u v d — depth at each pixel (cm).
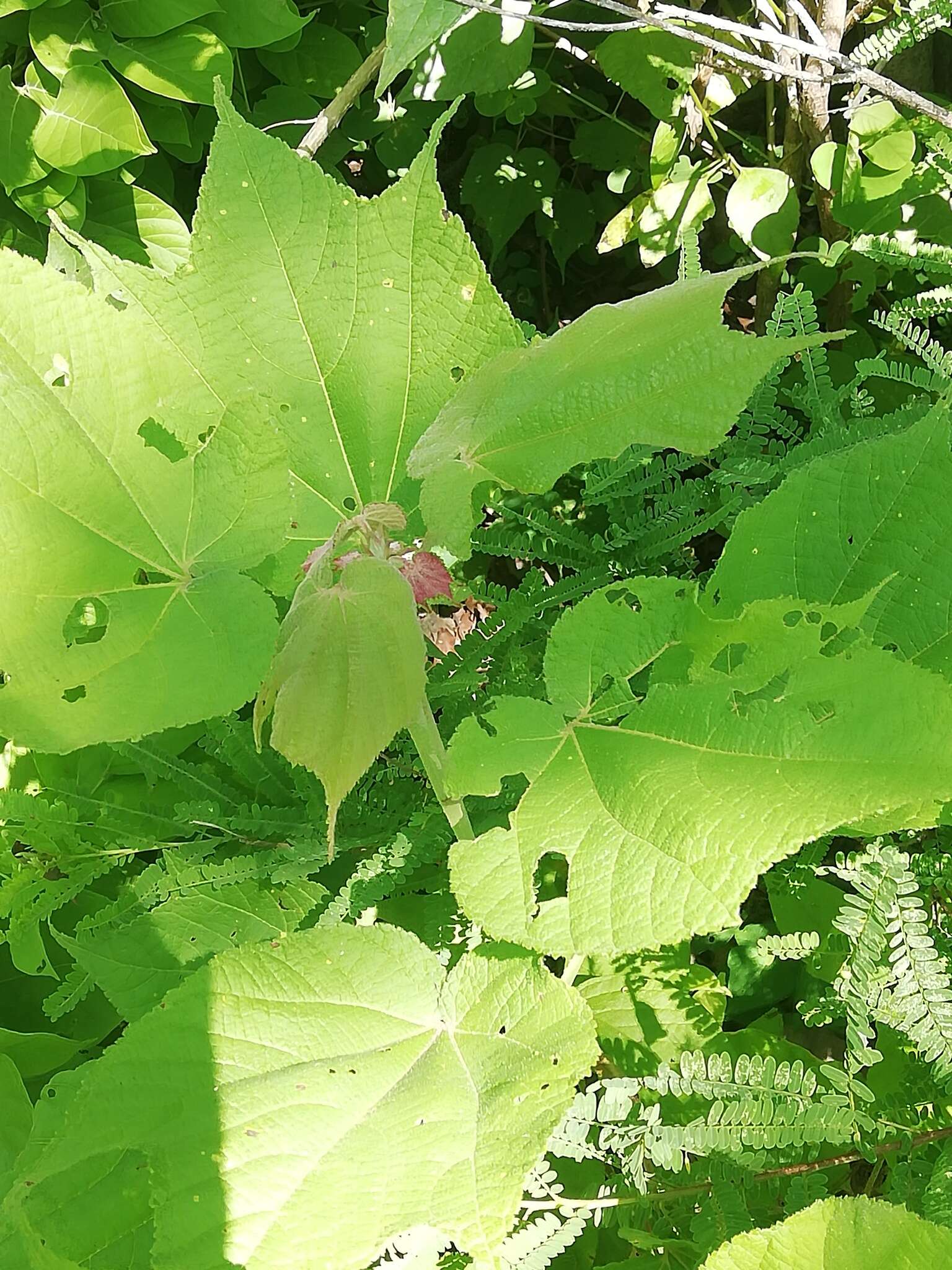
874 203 82
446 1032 43
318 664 37
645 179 106
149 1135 40
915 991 51
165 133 85
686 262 67
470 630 70
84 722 38
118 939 54
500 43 84
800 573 44
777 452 68
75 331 39
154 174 90
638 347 39
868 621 44
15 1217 39
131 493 39
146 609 39
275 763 63
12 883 58
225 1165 40
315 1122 41
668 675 39
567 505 78
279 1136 40
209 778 63
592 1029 42
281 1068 41
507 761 40
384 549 40
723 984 65
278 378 45
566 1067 42
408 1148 40
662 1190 54
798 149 91
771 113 91
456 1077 42
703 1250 51
